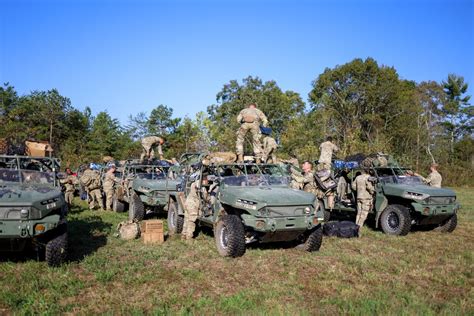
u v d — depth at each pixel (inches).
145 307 224.5
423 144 1423.5
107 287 256.1
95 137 1531.7
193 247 357.7
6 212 268.8
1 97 1534.2
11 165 357.1
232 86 1521.9
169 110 1525.6
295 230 320.5
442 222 459.8
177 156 1318.9
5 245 279.6
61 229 296.0
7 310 218.1
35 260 307.4
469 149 1577.3
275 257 326.3
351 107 1521.9
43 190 307.6
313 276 283.1
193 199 383.9
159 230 377.1
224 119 1476.4
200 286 260.2
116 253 333.4
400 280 277.3
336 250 356.2
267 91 1459.2
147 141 617.0
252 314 210.8
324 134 1216.2
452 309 223.0
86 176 596.7
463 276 287.3
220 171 370.9
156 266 299.4
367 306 222.2
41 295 237.8
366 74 1590.8
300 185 462.6
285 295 245.0
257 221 311.3
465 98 2023.9
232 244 317.4
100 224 462.3
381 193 456.4
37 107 1450.5
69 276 270.7
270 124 1448.1
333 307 226.8
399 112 1514.5
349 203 496.1
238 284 265.0
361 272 295.6
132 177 540.7
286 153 1162.6
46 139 1443.2
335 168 518.9
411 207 446.0
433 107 1834.4
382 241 402.3
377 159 482.9
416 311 217.5
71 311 219.1
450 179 1244.5
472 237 430.9
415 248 373.1
